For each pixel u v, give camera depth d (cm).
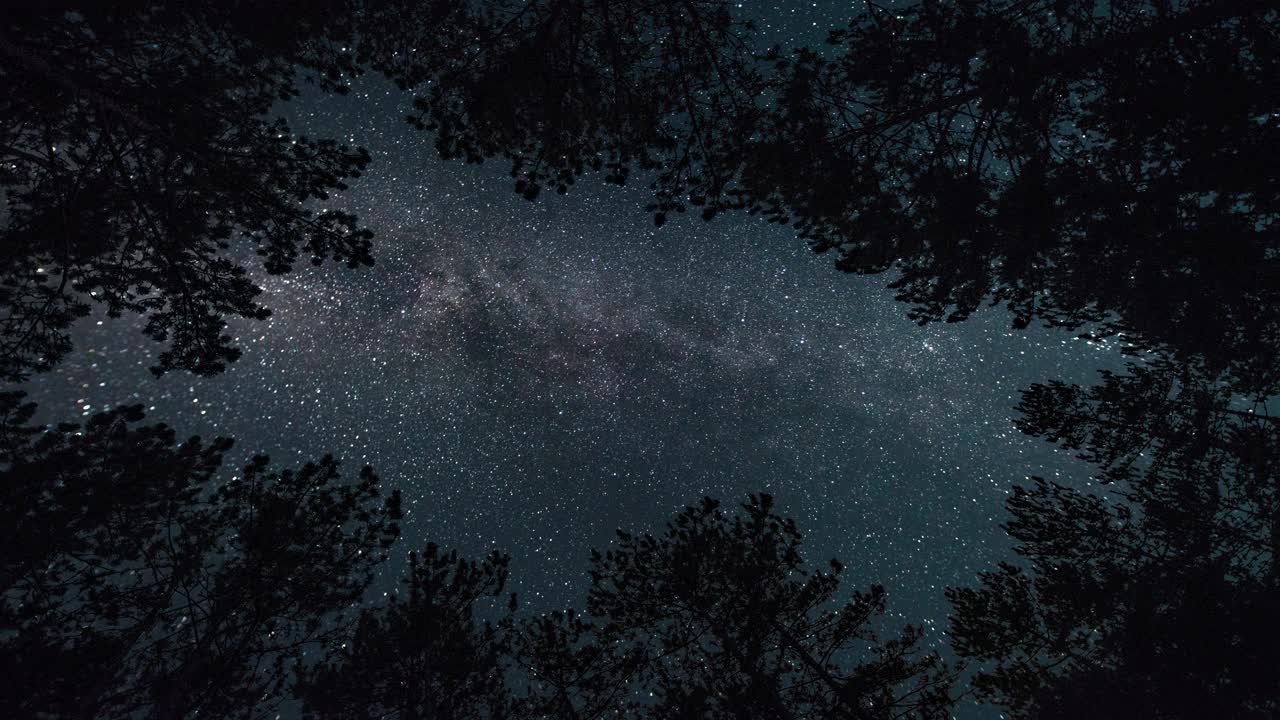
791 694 666
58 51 390
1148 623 597
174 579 504
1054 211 425
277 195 514
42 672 396
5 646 395
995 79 436
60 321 452
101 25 393
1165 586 623
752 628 690
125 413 450
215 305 517
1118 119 420
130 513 459
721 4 455
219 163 468
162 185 469
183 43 442
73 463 413
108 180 447
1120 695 617
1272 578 588
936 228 485
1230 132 371
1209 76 358
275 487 559
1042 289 561
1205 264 430
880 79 466
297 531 550
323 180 522
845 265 553
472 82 453
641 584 741
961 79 446
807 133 481
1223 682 550
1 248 418
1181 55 394
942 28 432
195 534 521
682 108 496
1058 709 650
